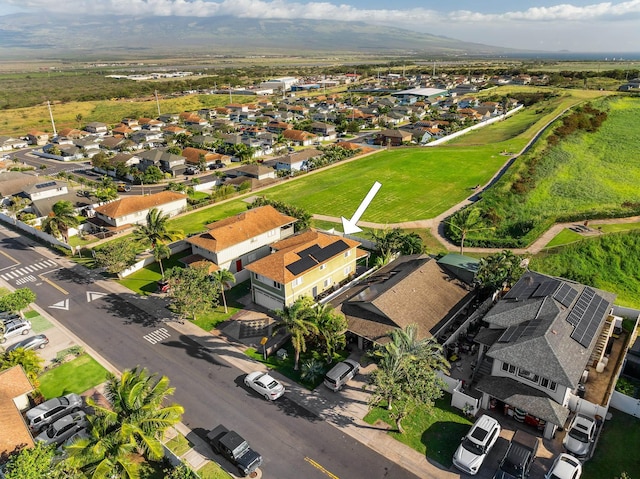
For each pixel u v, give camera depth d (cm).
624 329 4397
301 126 16475
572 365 3259
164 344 4522
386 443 3278
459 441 3278
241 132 16675
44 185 9106
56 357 4303
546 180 9119
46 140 16112
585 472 2980
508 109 18650
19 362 3856
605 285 5778
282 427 3444
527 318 3784
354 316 4406
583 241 6341
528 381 3388
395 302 4306
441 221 7638
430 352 3416
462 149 12306
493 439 3172
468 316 4650
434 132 15488
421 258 5216
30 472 2547
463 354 4178
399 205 8506
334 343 4075
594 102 15325
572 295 4031
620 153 10819
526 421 3391
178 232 6119
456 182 9675
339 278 5506
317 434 3372
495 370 3550
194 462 3148
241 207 8719
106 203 8562
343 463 3114
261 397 3772
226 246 5712
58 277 6034
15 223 8025
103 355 4366
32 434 3453
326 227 7556
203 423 3500
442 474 3012
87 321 4959
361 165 11569
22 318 4822
